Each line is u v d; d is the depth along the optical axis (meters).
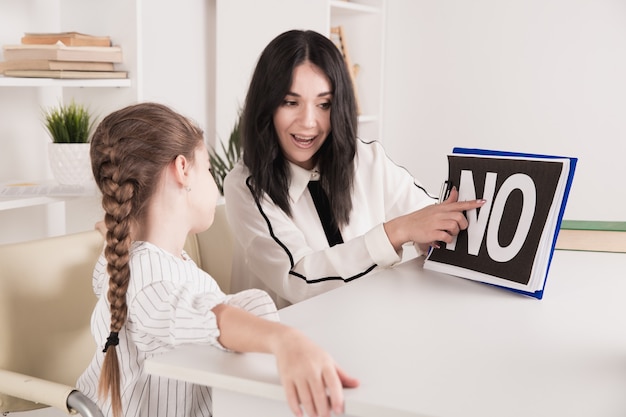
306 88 1.60
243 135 1.67
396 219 1.44
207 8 3.04
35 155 2.38
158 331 1.04
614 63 3.04
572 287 1.27
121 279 1.12
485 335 1.01
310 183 1.73
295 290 1.52
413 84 3.40
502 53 3.22
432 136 3.39
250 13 2.92
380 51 3.35
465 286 1.27
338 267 1.47
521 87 3.20
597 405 0.78
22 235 2.38
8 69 2.13
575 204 3.16
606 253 1.55
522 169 1.27
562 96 3.14
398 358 0.91
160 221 1.19
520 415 0.76
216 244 1.90
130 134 1.17
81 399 1.25
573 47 3.10
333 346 0.95
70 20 2.39
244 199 1.64
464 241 1.34
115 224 1.14
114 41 2.33
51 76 2.08
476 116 3.29
